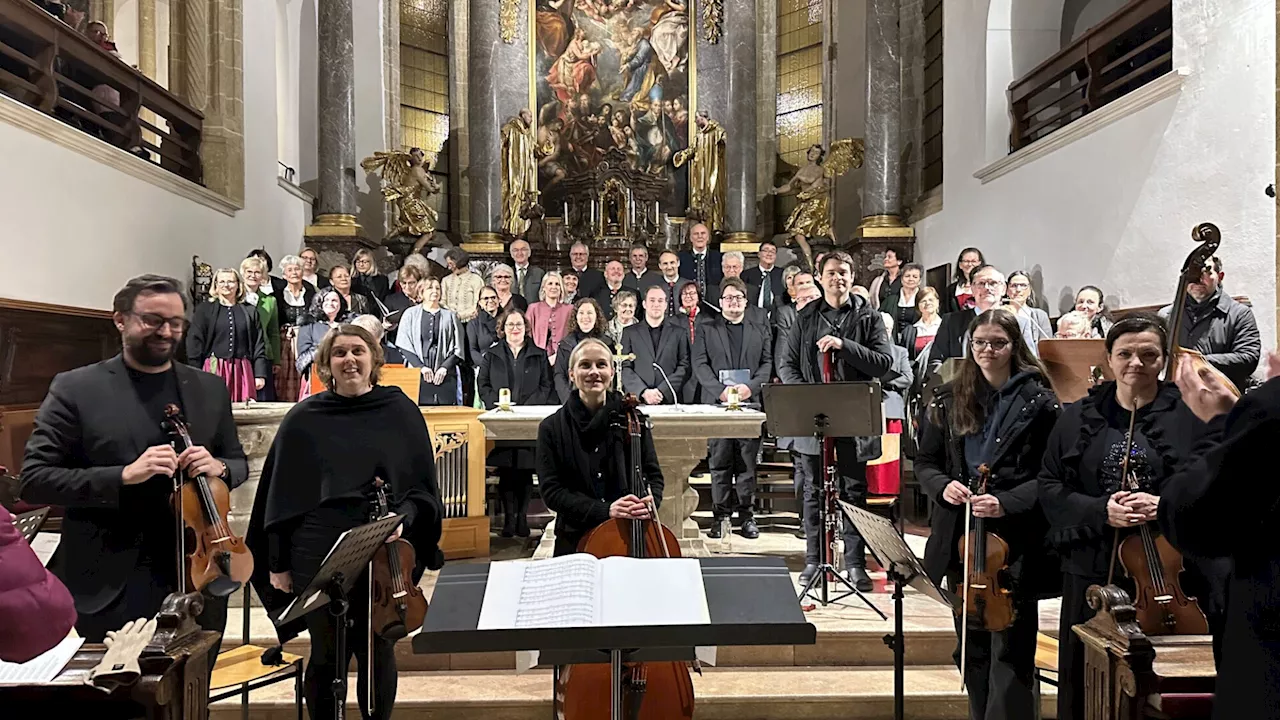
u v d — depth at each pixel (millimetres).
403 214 10234
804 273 4465
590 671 2662
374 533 2326
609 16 11773
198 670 1950
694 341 5566
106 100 6227
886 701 3475
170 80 8344
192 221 7332
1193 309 4332
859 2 10953
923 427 3076
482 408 5477
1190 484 1652
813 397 3760
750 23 11289
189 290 7238
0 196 4816
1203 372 1988
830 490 4156
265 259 6766
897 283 8031
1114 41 6023
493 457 5348
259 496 2727
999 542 2703
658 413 4504
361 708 2645
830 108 11273
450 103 12070
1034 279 6891
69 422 2363
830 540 4367
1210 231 2367
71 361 5613
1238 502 1565
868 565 5043
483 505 5043
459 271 8031
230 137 8266
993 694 2705
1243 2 4492
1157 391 2473
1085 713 2127
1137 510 2271
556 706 2771
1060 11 7789
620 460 3070
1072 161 6277
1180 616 2320
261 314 6621
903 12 10383
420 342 5891
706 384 5430
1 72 4965
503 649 1761
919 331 6195
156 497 2389
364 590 2604
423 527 2775
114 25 8602
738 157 11281
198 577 2385
